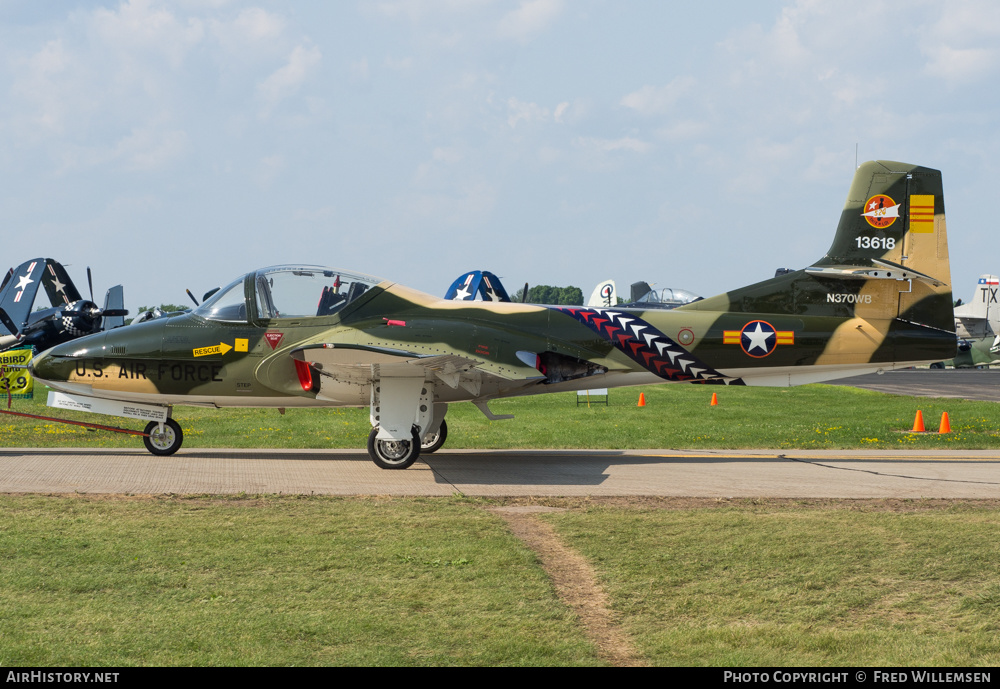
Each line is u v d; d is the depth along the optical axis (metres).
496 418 24.66
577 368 23.75
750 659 8.91
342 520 15.02
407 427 21.67
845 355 24.20
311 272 23.77
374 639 9.36
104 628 9.55
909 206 24.28
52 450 24.97
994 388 71.38
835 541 13.59
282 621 9.84
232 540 13.38
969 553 12.85
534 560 12.48
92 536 13.43
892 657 9.02
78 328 62.84
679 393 59.84
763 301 24.36
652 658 8.98
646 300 79.00
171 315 24.20
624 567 12.18
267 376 23.16
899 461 24.83
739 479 20.70
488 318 23.78
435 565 12.15
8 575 11.35
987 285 103.94
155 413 24.02
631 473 21.69
